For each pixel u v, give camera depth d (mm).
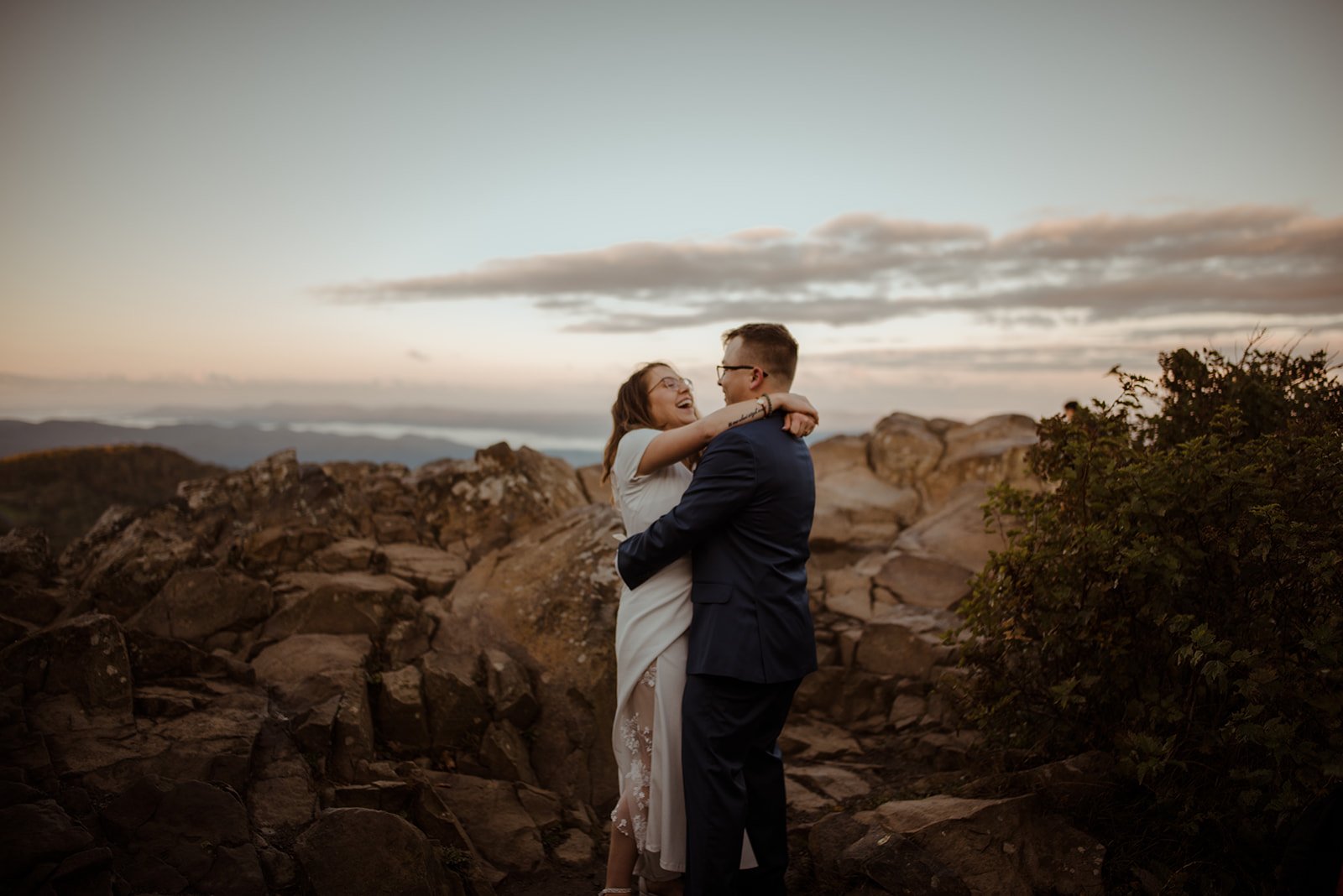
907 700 4766
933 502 7242
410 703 3955
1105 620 3312
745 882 2945
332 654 4160
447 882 3068
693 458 3248
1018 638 3564
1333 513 2906
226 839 2920
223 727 3492
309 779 3391
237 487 5672
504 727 4090
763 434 2875
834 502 7105
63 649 3555
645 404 3285
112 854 2740
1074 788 3146
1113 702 3367
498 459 6023
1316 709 2723
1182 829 2918
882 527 6887
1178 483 3059
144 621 4270
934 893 2861
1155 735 3139
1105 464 3359
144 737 3346
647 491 3061
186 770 3207
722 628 2773
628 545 2910
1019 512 3836
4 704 3293
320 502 5578
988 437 7586
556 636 4465
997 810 3066
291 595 4617
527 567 4891
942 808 3174
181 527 5109
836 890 3148
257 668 4059
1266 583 2889
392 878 2867
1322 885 2309
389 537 5707
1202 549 3053
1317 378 3643
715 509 2764
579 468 7012
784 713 2945
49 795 2936
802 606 2898
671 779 2824
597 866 3482
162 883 2730
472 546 5723
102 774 3104
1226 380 3711
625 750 2977
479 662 4379
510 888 3293
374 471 6539
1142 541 3059
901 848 2988
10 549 4645
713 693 2766
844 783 4070
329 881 2824
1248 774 2732
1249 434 3625
